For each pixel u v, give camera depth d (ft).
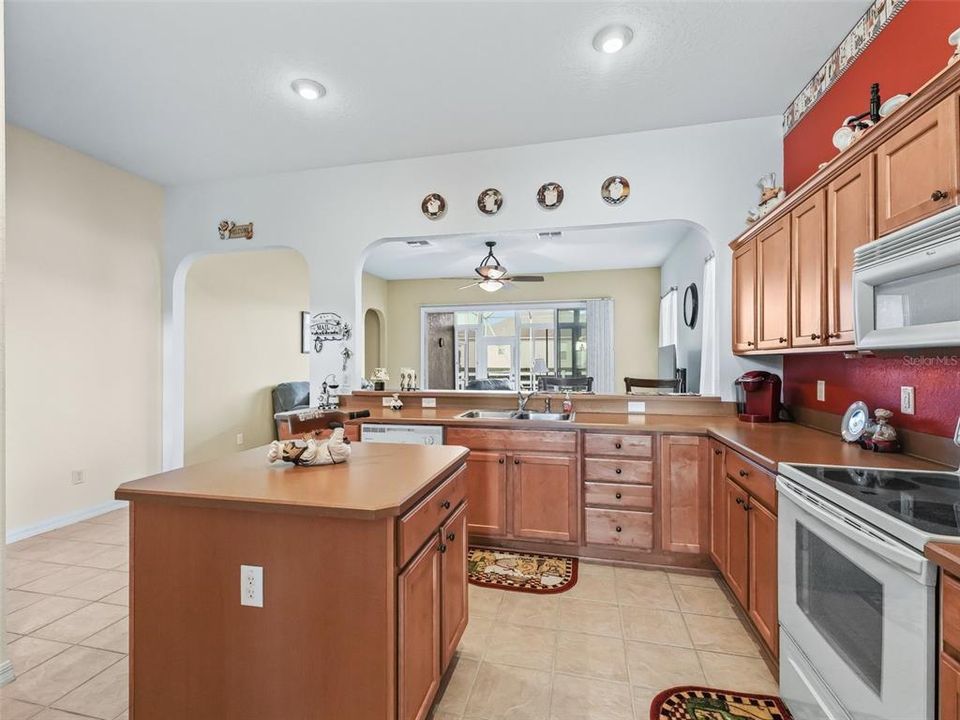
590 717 5.34
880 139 5.11
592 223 10.73
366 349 27.50
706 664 6.26
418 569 4.69
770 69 8.29
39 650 6.54
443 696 5.66
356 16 6.96
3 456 5.70
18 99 9.18
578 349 25.17
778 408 9.39
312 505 4.19
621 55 7.90
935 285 4.18
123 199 12.56
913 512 3.76
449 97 9.12
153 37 7.38
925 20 5.82
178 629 4.60
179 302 13.80
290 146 11.17
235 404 16.72
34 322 10.66
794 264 7.22
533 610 7.63
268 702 4.40
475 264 22.50
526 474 9.61
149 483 4.87
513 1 6.69
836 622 4.33
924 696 3.20
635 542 9.12
